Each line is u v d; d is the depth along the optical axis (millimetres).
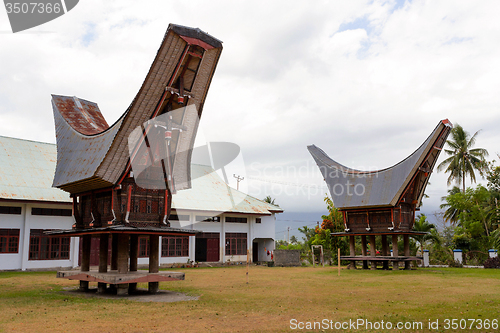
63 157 13414
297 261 29359
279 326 7098
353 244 24219
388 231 22109
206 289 13109
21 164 24703
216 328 6934
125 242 11672
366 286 13930
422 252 29156
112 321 7520
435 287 13367
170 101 11680
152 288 12180
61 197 23344
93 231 11234
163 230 11352
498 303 9609
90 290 12922
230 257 30953
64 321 7504
